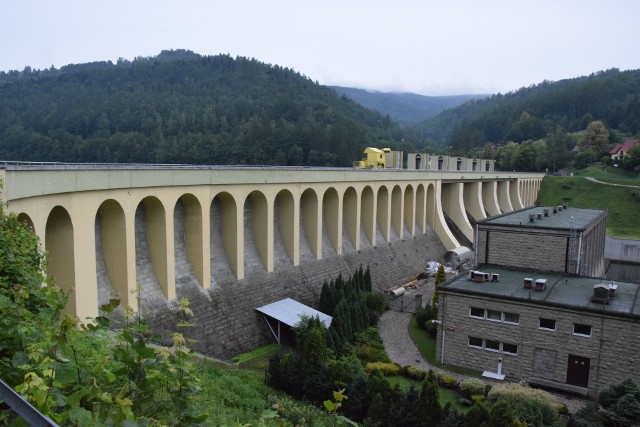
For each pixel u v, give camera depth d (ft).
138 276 114.21
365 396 93.20
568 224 158.10
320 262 173.27
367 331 142.72
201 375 91.56
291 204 158.20
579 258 142.92
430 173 252.21
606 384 110.42
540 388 114.83
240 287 137.39
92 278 95.14
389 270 207.51
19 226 59.06
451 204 290.56
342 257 185.88
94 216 95.20
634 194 389.60
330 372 99.45
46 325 33.58
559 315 114.32
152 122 565.53
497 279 135.54
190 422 29.91
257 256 150.00
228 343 124.47
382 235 221.46
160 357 31.19
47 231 91.71
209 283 128.36
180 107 624.18
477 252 155.63
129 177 102.58
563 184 429.38
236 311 131.44
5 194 70.28
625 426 93.45
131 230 105.19
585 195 407.03
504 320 120.57
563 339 114.32
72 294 90.58
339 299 146.82
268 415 37.45
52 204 84.64
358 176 192.03
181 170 116.57
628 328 107.65
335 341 127.44
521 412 90.89
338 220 182.39
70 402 24.25
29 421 13.78
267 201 146.20
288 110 620.08
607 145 591.78
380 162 265.75
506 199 365.81
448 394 111.75
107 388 28.53
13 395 14.34
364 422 88.69
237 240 136.87
